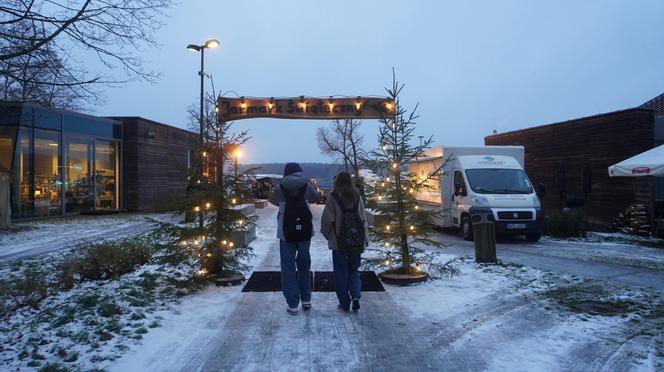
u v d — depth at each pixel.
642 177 15.84
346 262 6.11
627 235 15.44
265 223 18.08
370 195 7.83
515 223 13.44
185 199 7.47
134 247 9.08
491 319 5.82
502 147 15.52
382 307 6.27
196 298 6.66
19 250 11.64
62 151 20.81
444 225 15.24
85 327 5.29
